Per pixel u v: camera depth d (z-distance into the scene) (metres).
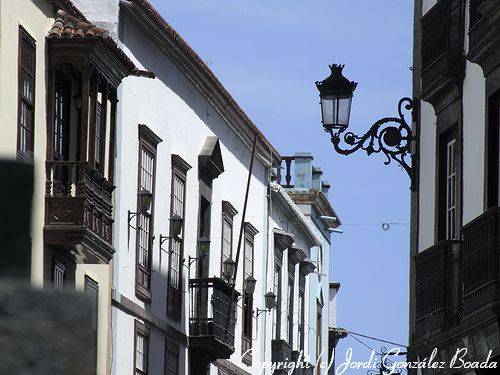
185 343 56.09
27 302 2.56
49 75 36.75
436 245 31.06
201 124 58.03
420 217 34.69
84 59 36.72
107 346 44.50
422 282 32.62
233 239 64.31
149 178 50.47
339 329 96.50
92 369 2.55
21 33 34.12
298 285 81.25
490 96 29.20
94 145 37.94
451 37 31.97
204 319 56.72
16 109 33.50
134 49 48.34
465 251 29.44
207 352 57.28
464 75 31.45
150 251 50.41
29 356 2.52
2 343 2.52
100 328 43.78
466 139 31.16
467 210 30.98
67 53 36.66
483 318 27.77
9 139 32.91
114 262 45.53
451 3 32.06
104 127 39.75
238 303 65.06
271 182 72.62
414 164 34.97
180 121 54.72
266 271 71.81
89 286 41.84
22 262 2.60
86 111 36.94
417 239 34.94
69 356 2.54
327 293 92.56
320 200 88.12
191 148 56.50
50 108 36.56
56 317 2.56
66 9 38.81
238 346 65.38
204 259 58.88
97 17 46.31
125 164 47.06
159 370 51.94
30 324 2.54
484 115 29.62
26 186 2.64
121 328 46.28
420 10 36.19
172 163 53.47
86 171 37.00
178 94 54.34
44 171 35.56
